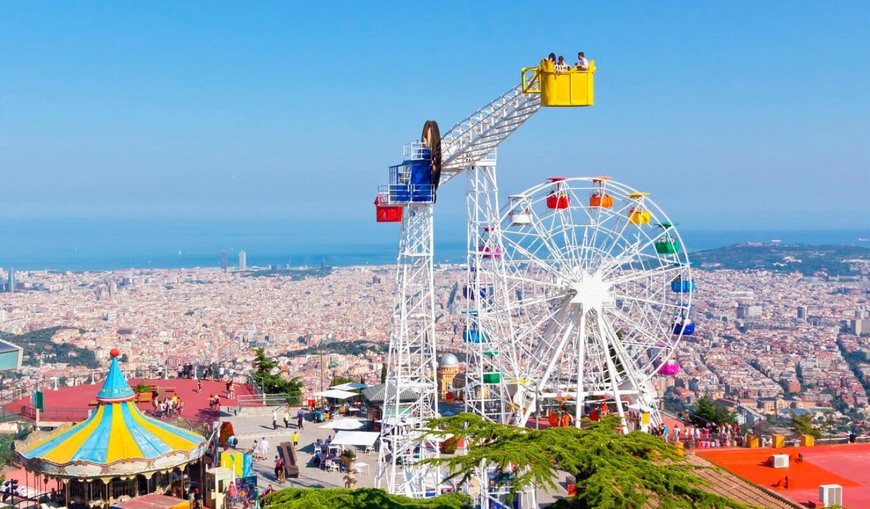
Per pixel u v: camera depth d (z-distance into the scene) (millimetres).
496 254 56156
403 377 54094
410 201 49969
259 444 55438
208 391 71438
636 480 25969
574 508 26906
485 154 51844
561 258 57406
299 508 30750
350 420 60312
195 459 42906
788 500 36188
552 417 59062
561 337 58625
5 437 54469
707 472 39531
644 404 59062
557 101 41656
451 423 30000
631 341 61125
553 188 57812
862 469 45250
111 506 39281
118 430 41781
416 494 47656
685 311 60938
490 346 57594
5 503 43438
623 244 59344
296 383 79000
